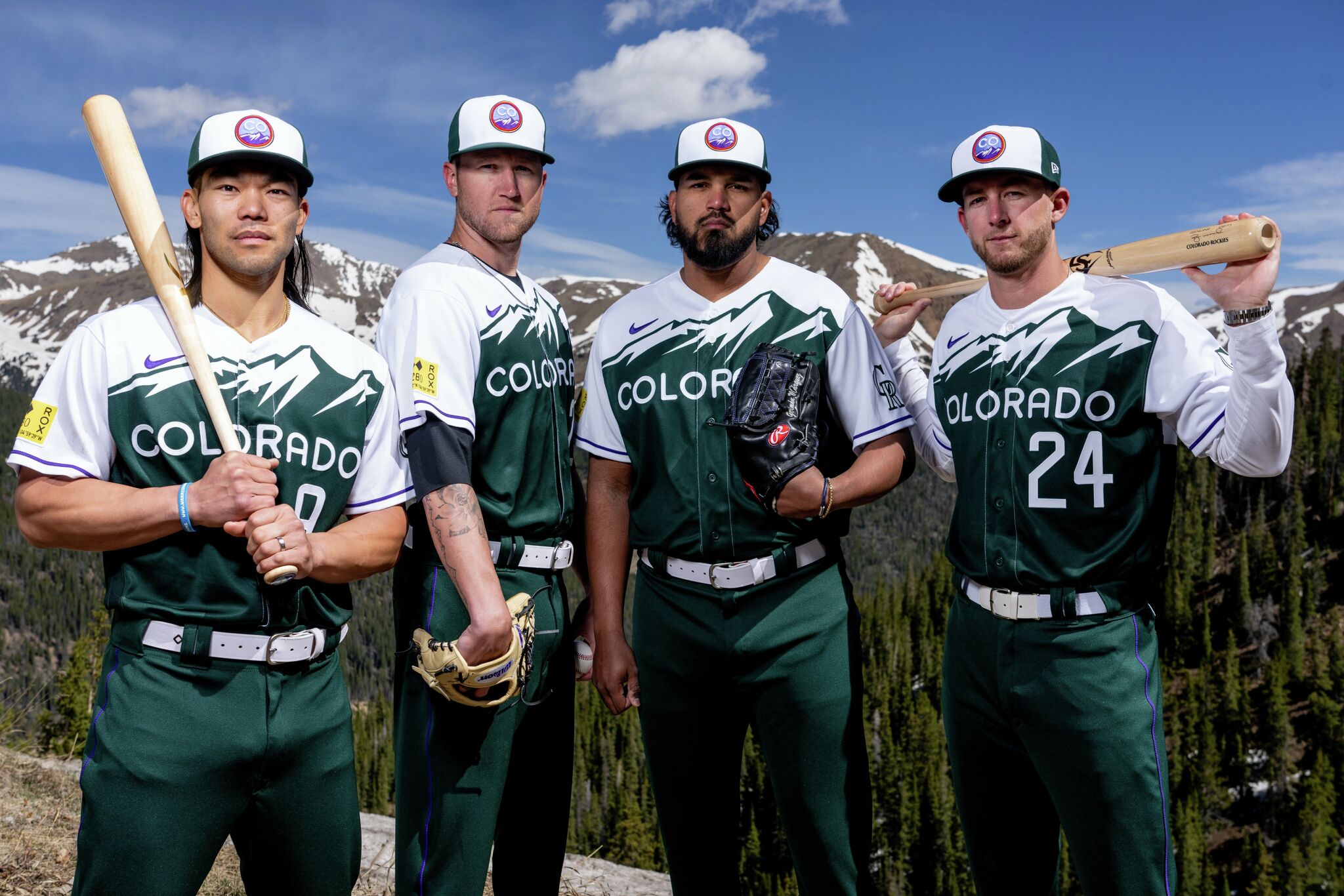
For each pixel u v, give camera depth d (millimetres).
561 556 2811
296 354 2207
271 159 2109
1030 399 2797
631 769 47625
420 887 2559
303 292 2418
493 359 2648
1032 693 2705
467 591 2367
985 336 2943
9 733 5668
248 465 1999
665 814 2965
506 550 2674
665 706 2893
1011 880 2938
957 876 45531
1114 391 2719
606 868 4461
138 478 2074
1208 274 2498
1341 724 55094
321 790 2166
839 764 2781
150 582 2047
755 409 2662
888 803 48750
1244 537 70438
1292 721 59938
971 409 2928
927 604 75188
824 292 2910
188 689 2027
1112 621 2674
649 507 2924
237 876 3807
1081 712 2639
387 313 2623
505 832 2857
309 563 2076
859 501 2762
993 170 2756
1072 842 2713
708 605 2826
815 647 2781
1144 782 2619
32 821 3922
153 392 2078
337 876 2238
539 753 2805
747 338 2869
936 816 46750
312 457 2188
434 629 2582
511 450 2682
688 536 2838
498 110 2678
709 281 2930
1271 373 2418
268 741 2068
